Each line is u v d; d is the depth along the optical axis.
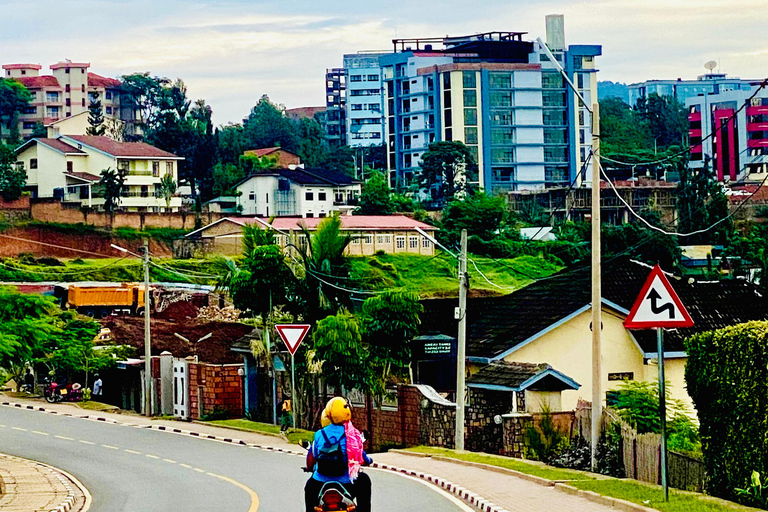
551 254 146.00
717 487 28.59
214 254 147.38
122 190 175.38
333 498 20.39
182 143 197.50
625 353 54.06
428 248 152.75
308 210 183.25
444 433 46.44
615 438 36.31
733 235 149.25
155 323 80.62
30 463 42.12
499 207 158.38
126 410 65.25
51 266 137.25
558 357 53.41
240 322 81.25
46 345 64.88
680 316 26.34
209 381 58.41
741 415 27.41
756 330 27.12
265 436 51.53
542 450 40.88
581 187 182.62
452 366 56.50
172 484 36.19
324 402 55.50
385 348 49.91
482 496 29.86
